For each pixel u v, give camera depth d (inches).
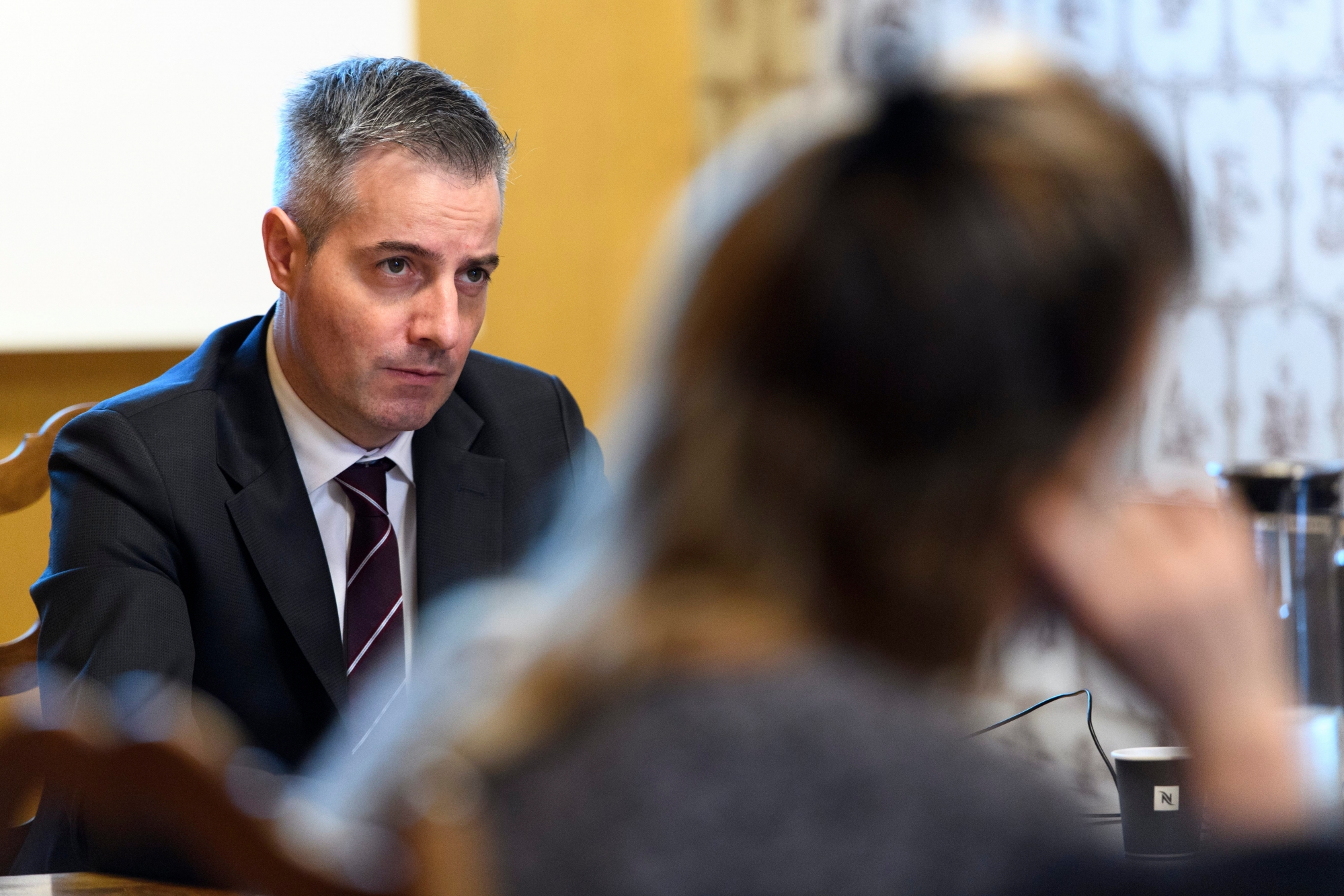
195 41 327.9
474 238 163.5
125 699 147.9
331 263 161.8
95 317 323.0
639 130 387.9
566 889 55.5
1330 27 349.7
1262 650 65.9
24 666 188.7
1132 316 58.6
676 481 61.4
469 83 370.3
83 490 165.3
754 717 57.3
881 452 58.9
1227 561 66.3
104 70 321.1
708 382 60.9
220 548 166.4
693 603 60.2
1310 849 56.5
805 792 55.9
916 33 67.8
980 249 57.1
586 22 382.0
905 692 59.1
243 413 173.6
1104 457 60.9
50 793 156.6
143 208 326.0
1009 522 60.7
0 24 313.1
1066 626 65.5
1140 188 58.6
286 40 336.2
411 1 353.7
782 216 60.0
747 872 55.0
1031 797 57.2
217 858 58.6
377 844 56.7
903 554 59.3
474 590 176.4
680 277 63.1
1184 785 119.1
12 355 318.3
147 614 158.6
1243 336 356.5
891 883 54.8
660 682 58.7
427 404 167.9
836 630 60.7
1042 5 351.3
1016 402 57.9
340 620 172.2
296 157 162.2
